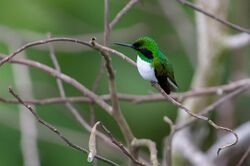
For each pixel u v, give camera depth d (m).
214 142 14.34
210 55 13.29
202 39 13.38
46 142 12.92
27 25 13.47
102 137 8.35
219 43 13.17
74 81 8.06
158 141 13.93
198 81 13.48
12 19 13.45
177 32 15.20
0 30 12.55
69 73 13.74
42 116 13.06
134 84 13.38
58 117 13.16
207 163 11.62
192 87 13.06
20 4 13.61
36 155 10.13
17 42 12.51
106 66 7.12
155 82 7.02
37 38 12.80
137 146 7.50
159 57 6.98
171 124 7.63
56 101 8.80
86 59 13.91
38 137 12.70
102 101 7.86
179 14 15.06
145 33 14.35
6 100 8.26
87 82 13.77
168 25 15.32
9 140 12.63
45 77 13.48
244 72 14.90
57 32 13.66
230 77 15.13
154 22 15.16
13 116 12.31
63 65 13.74
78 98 8.82
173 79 7.18
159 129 13.91
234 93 9.64
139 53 6.95
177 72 14.59
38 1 13.79
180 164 12.38
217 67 13.31
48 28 13.60
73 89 13.54
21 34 12.63
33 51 13.25
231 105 13.35
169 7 14.98
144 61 6.95
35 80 13.41
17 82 11.19
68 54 13.74
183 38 14.95
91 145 5.74
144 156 12.88
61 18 13.92
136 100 10.20
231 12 15.31
